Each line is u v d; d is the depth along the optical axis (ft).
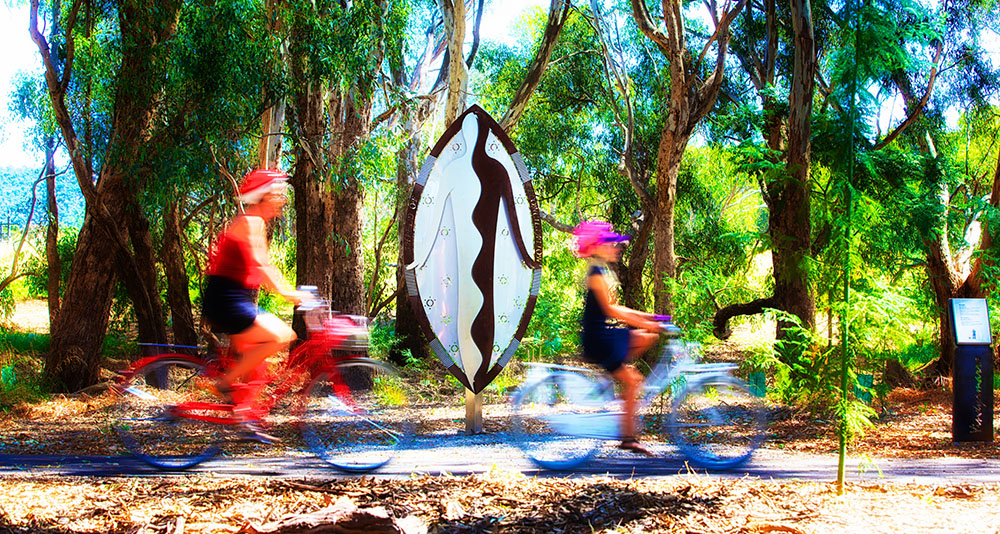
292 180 51.13
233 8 35.76
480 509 15.21
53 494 16.26
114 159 37.78
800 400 28.19
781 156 40.27
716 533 13.69
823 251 17.66
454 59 49.37
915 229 42.80
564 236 85.46
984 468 20.10
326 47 39.91
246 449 21.80
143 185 39.11
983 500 16.11
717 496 16.31
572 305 68.03
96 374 39.29
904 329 17.33
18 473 18.93
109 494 16.29
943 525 14.08
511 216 25.27
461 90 49.93
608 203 90.94
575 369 22.09
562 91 79.30
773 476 18.95
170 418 20.92
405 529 13.08
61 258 59.16
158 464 19.74
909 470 19.79
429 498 16.06
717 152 74.79
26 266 62.39
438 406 36.06
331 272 47.39
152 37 37.99
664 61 74.23
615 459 20.86
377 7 43.47
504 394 41.16
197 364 21.74
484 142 25.11
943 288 44.65
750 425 21.35
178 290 47.34
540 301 59.21
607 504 15.53
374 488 16.94
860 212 16.65
